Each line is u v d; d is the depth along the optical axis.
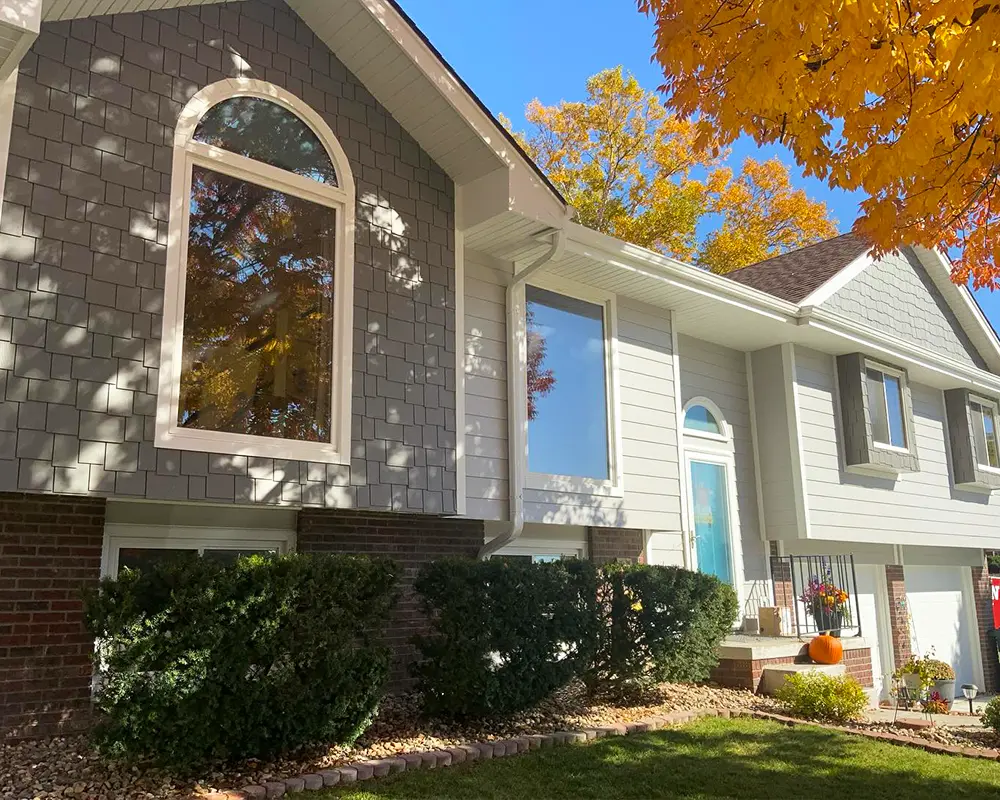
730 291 10.53
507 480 8.37
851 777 6.16
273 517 7.39
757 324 11.47
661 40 5.86
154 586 4.99
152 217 5.91
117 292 5.66
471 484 8.03
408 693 7.14
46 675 5.80
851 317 13.22
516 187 7.70
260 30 6.83
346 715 5.68
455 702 6.55
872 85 5.28
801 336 12.12
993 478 16.06
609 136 22.38
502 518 8.24
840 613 11.34
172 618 4.97
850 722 8.41
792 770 6.24
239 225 6.43
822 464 12.47
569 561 7.58
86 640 6.02
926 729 8.31
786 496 12.11
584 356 9.63
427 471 7.27
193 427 5.92
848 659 10.77
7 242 5.25
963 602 17.67
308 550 7.36
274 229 6.64
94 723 5.86
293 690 5.36
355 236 7.12
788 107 5.51
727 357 12.54
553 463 8.95
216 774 5.12
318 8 7.01
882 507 13.48
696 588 8.68
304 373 6.60
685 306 10.70
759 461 12.48
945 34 5.17
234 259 6.35
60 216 5.48
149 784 4.89
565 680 7.14
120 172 5.80
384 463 6.96
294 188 6.80
